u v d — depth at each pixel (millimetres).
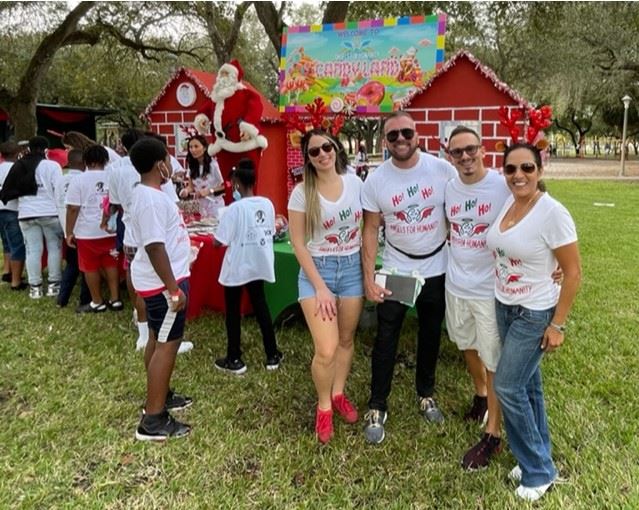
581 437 2850
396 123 2621
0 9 12555
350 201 2775
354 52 5840
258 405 3312
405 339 4336
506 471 2598
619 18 17953
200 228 4910
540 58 17359
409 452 2791
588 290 5496
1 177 5688
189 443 2879
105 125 27312
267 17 8445
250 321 4719
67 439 2910
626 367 3689
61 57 17922
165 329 2832
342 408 3078
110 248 4863
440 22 5469
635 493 2391
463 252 2613
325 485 2543
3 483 2531
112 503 2416
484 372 2979
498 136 4668
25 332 4465
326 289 2789
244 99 5348
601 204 12188
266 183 6031
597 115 32562
